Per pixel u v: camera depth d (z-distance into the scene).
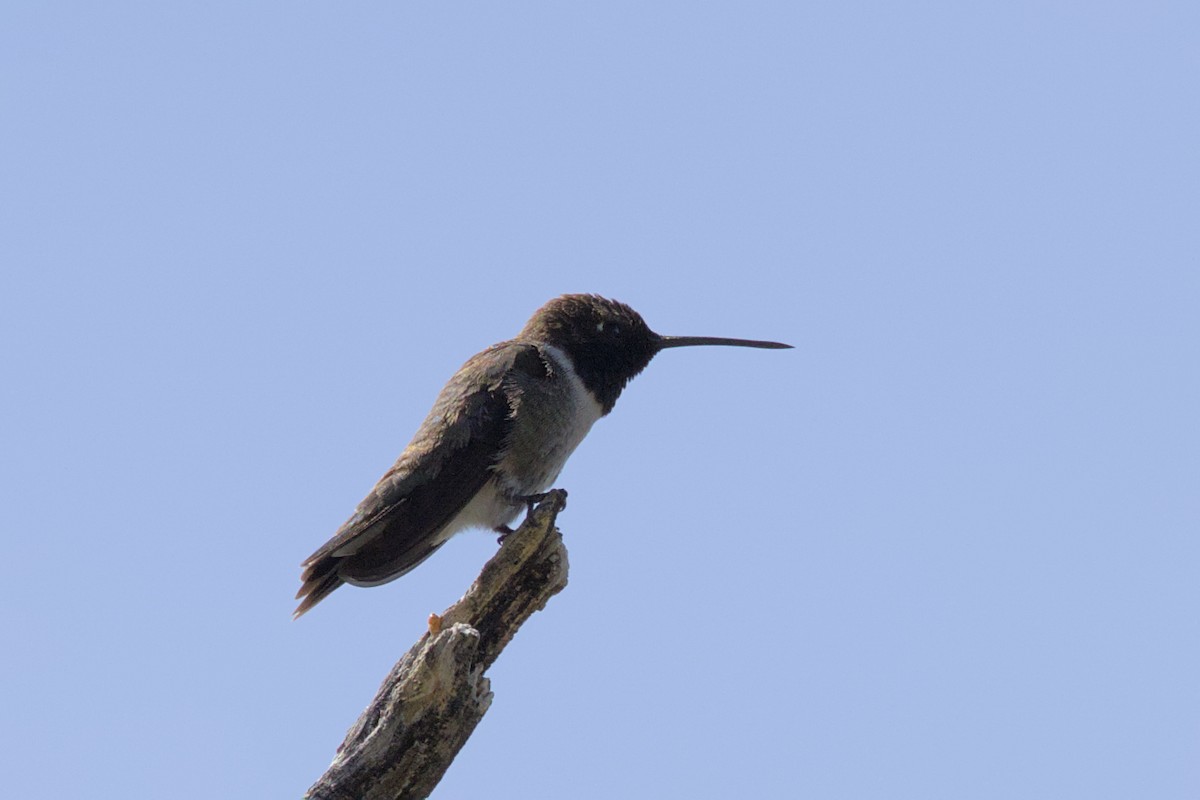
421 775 8.67
